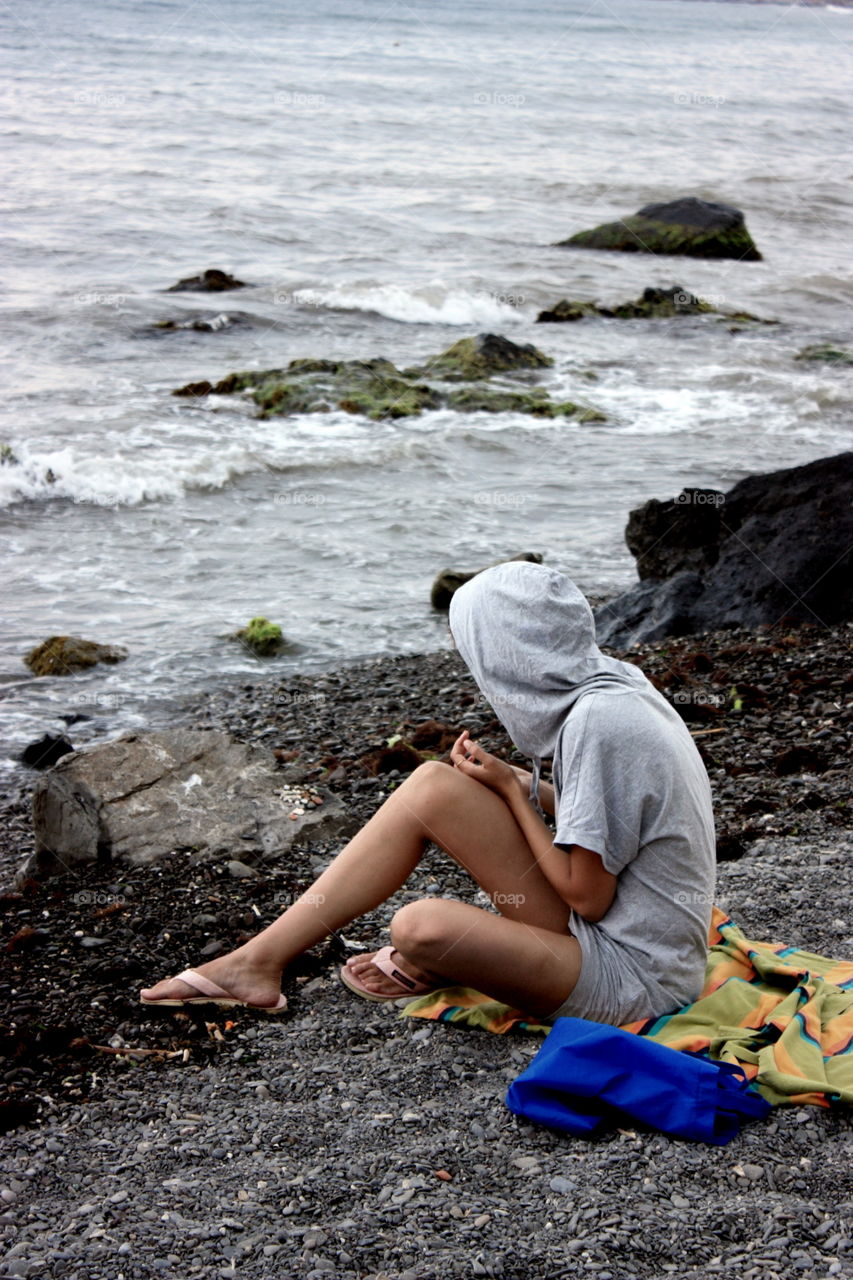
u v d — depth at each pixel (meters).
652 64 67.19
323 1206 2.83
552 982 3.35
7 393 15.23
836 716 6.82
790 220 29.66
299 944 3.84
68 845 5.05
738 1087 3.13
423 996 3.95
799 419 15.69
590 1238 2.66
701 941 3.49
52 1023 3.79
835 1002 3.52
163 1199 2.86
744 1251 2.60
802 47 89.75
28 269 21.03
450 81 50.78
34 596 10.24
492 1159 3.01
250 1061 3.62
